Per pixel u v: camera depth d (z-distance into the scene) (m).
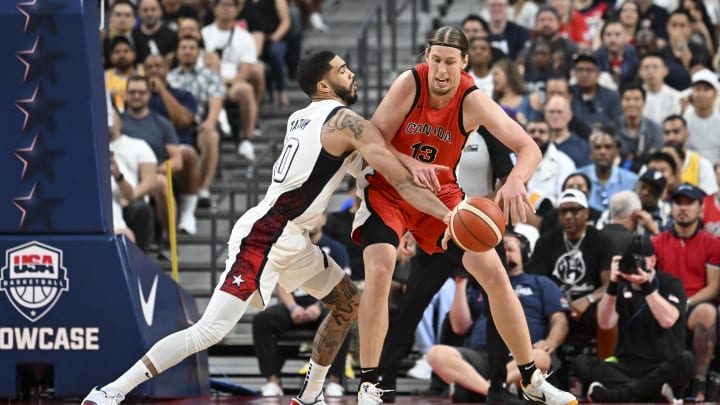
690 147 18.19
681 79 19.83
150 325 10.31
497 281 9.10
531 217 16.08
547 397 9.27
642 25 21.64
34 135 10.05
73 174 10.05
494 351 11.33
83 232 10.11
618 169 16.22
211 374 15.45
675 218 13.99
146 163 16.80
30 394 10.49
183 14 22.16
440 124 9.02
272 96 22.23
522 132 8.96
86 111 10.02
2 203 10.05
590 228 13.77
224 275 9.02
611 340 12.97
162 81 18.47
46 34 9.97
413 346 15.60
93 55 10.12
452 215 8.41
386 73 22.97
